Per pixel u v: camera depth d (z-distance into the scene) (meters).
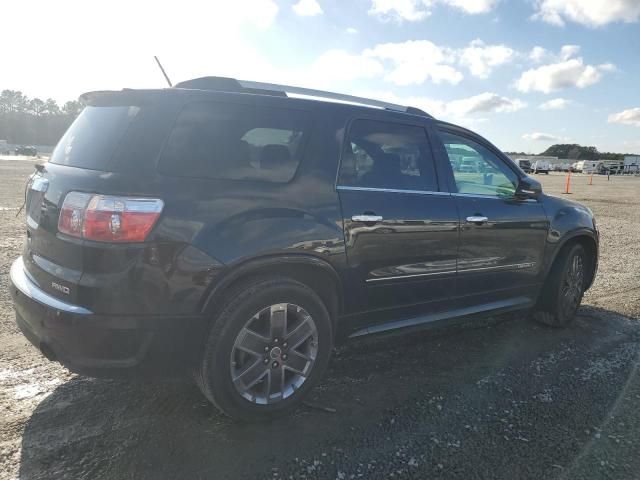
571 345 4.38
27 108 131.00
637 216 14.63
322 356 3.11
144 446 2.67
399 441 2.82
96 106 3.10
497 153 4.36
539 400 3.34
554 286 4.70
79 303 2.52
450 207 3.75
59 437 2.71
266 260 2.79
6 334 4.09
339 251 3.10
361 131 3.42
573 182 38.25
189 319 2.62
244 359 2.84
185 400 3.17
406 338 4.42
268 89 3.21
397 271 3.45
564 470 2.61
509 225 4.18
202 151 2.77
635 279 6.79
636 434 2.97
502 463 2.65
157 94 2.77
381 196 3.36
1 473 2.40
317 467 2.56
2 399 3.09
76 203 2.58
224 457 2.61
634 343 4.46
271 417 2.95
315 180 3.08
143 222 2.50
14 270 3.15
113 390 3.26
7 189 16.73
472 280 3.99
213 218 2.66
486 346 4.30
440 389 3.46
